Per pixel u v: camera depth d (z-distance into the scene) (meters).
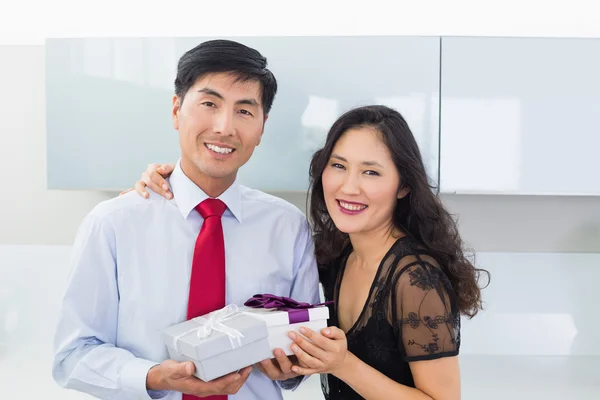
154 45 1.73
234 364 0.91
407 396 1.05
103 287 1.07
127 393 1.01
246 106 1.05
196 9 2.02
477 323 2.08
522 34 2.00
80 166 1.77
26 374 1.85
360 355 1.13
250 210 1.17
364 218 1.11
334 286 1.25
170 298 1.08
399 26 2.01
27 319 2.09
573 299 2.07
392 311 1.09
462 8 2.00
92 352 1.04
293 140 1.73
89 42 1.74
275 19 2.02
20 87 2.05
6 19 2.05
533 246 2.07
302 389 1.80
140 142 1.75
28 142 2.07
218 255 1.08
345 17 2.01
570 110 1.72
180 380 0.93
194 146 1.05
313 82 1.71
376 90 1.71
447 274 1.18
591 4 1.98
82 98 1.75
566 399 1.70
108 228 1.07
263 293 1.15
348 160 1.10
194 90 1.03
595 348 2.07
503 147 1.73
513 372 1.91
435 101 1.71
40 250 2.10
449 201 2.06
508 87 1.72
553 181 1.74
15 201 2.09
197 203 1.11
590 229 2.06
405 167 1.12
